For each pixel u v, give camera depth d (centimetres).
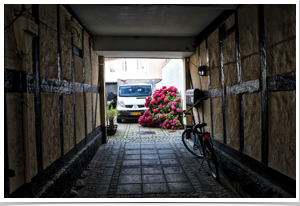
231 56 328
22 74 187
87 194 299
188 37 552
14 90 178
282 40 202
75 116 354
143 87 1166
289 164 198
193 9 365
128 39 538
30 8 205
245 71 282
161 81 1310
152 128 894
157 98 954
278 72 211
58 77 279
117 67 2486
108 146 584
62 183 269
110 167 412
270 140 229
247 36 274
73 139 340
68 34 324
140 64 2261
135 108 1077
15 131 178
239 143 308
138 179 352
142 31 500
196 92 496
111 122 768
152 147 565
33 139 207
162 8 366
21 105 188
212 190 307
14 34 178
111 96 1591
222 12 369
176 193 300
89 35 486
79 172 350
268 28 225
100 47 531
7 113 167
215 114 406
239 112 305
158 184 331
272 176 226
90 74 486
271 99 225
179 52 559
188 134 657
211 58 426
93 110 510
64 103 301
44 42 238
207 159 355
